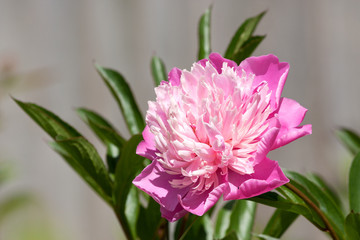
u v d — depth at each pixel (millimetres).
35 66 1830
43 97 1827
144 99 1837
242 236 870
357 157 818
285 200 736
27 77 1609
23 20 1833
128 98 898
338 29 1839
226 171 720
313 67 1837
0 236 1703
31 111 813
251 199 739
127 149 800
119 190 825
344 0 1833
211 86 741
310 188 812
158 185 731
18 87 1609
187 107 736
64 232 1834
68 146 810
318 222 771
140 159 808
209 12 911
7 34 1826
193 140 726
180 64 1836
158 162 739
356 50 1839
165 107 740
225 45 1821
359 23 1834
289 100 734
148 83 1837
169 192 728
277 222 841
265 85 728
